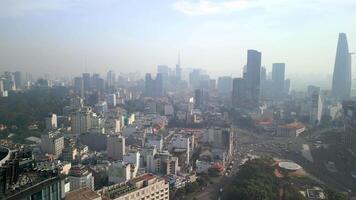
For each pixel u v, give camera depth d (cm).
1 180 13025
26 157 16488
